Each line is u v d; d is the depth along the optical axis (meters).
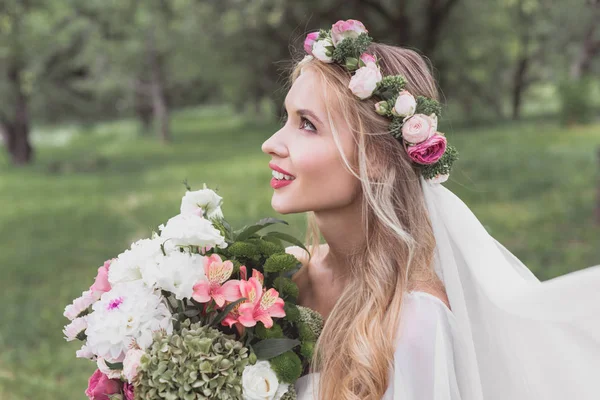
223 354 1.33
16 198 13.91
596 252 6.73
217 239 1.38
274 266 1.48
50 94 24.73
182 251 1.44
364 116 1.44
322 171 1.44
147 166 18.59
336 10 16.33
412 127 1.43
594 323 1.30
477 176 11.70
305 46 1.55
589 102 20.75
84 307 1.48
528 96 31.89
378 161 1.46
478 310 1.51
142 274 1.35
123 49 23.45
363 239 1.53
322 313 1.70
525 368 1.45
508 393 1.48
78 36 22.17
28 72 21.11
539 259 6.65
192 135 31.41
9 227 10.38
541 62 27.34
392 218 1.44
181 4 15.90
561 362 1.40
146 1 18.83
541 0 18.69
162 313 1.34
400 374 1.32
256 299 1.36
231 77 24.77
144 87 28.80
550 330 1.40
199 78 33.72
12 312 5.99
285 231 5.90
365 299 1.47
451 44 19.81
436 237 1.48
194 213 1.56
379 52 1.54
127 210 11.24
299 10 16.39
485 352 1.50
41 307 6.16
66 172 18.50
